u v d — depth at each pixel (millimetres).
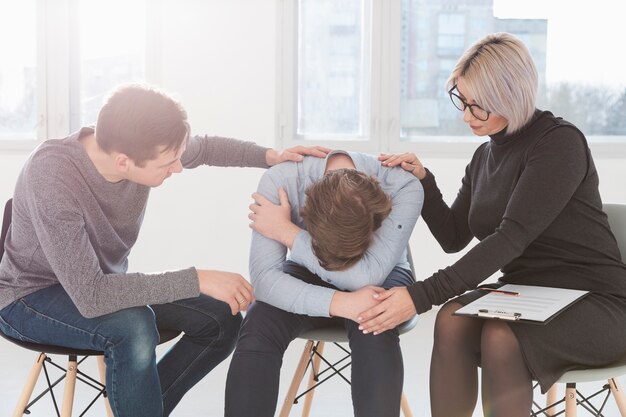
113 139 1672
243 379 1763
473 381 1821
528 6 4422
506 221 1836
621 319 1772
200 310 2010
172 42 4469
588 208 1874
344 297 1823
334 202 1767
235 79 4480
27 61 4590
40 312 1780
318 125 4555
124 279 1723
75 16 4543
